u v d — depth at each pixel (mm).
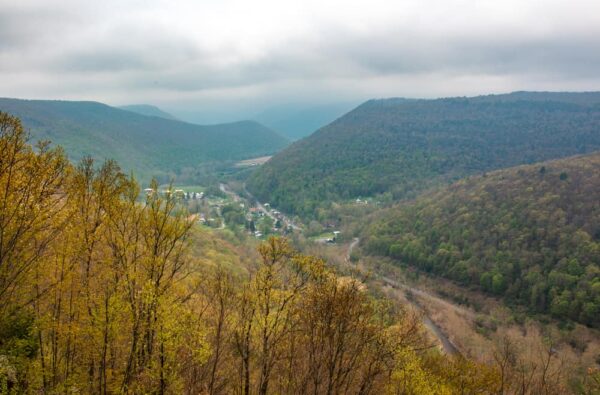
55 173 17281
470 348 75688
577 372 64875
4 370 16516
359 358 23000
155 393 19797
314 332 21562
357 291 22000
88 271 18766
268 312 21422
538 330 85000
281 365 23734
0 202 15531
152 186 20234
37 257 17078
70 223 17953
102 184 19000
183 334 20141
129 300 19297
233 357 23500
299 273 22109
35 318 18625
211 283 22297
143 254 19609
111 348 19609
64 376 19672
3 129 15570
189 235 21656
